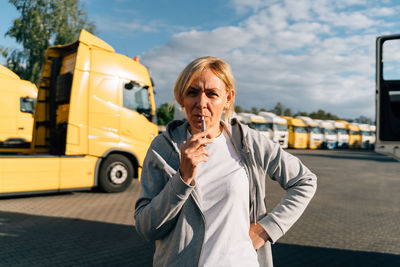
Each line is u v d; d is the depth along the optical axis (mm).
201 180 1240
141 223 1146
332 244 4652
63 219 5422
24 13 21203
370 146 39812
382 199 8328
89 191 7875
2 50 20766
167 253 1166
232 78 1273
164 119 29094
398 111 2080
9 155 6613
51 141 7633
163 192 1090
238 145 1321
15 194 6434
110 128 7406
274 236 1275
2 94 10281
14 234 4609
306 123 32344
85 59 7066
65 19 21750
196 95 1248
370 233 5262
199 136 1062
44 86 7941
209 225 1184
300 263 3904
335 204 7555
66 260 3752
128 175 7805
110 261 3766
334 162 19328
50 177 6754
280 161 1354
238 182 1245
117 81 7500
